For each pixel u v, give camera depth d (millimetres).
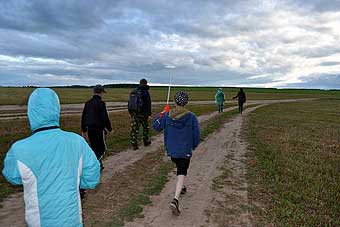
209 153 11211
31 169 2326
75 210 2432
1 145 10922
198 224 5359
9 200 6266
